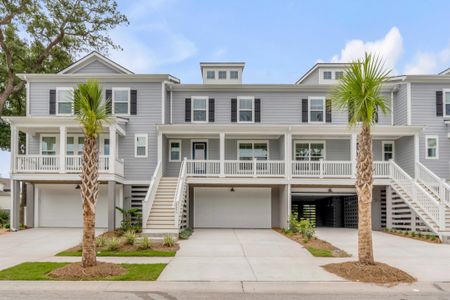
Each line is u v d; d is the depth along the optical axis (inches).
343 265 400.5
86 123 388.8
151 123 862.5
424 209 687.7
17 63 1058.7
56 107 866.1
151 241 587.2
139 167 852.6
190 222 876.6
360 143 393.4
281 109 918.4
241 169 898.1
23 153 1197.7
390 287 338.6
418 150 826.2
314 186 848.3
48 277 363.6
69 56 1112.8
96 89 400.2
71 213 854.5
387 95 924.0
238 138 910.4
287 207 803.4
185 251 519.2
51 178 751.1
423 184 762.8
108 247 516.4
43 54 1050.7
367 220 390.3
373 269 374.6
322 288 334.3
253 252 512.4
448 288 337.4
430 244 594.2
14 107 1131.9
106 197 856.9
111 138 742.5
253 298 304.0
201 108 915.4
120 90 868.6
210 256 480.7
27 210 837.2
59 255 491.8
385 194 860.6
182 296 308.8
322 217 1184.2
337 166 830.5
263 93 922.1
